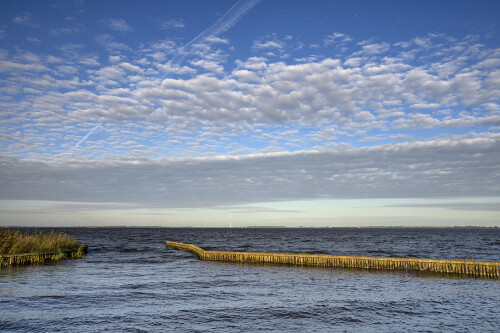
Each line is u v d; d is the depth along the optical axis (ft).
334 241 341.21
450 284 84.99
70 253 142.92
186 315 55.21
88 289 75.25
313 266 121.80
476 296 71.05
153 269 114.42
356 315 56.34
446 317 55.52
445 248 228.22
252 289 78.48
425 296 70.95
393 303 64.75
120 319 52.34
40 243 134.10
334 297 69.87
